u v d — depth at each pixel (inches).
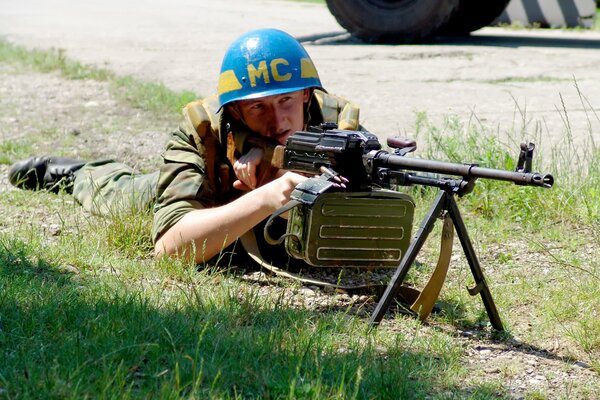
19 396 148.9
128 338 174.7
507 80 566.3
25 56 659.4
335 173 199.5
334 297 221.8
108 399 149.3
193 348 174.7
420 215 285.3
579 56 668.1
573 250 265.6
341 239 208.4
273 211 218.5
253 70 225.9
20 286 201.9
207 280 227.3
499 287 231.1
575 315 213.5
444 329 205.9
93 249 245.0
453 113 460.8
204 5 1200.2
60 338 175.6
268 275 237.6
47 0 1236.5
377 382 168.2
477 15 794.8
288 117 228.5
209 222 227.6
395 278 196.4
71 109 479.2
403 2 701.3
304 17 1031.0
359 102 495.2
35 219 283.0
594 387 179.0
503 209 298.4
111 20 964.0
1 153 376.8
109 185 294.8
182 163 243.1
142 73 599.2
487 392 172.1
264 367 167.9
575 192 299.9
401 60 641.6
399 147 195.3
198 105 243.1
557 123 433.1
